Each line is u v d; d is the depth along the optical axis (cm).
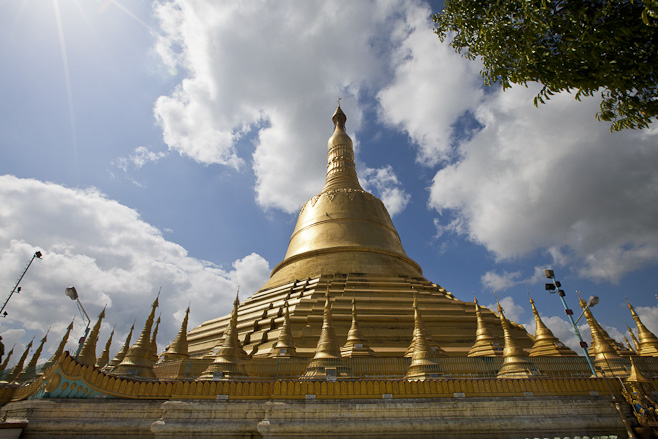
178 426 1502
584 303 2269
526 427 1556
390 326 2684
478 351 2314
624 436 1584
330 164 5097
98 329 2008
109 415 1551
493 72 1177
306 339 2519
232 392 1614
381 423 1516
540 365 1903
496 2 1078
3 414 1670
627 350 2580
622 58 927
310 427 1493
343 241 3812
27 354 2977
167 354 2333
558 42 1002
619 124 1138
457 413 1566
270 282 3841
